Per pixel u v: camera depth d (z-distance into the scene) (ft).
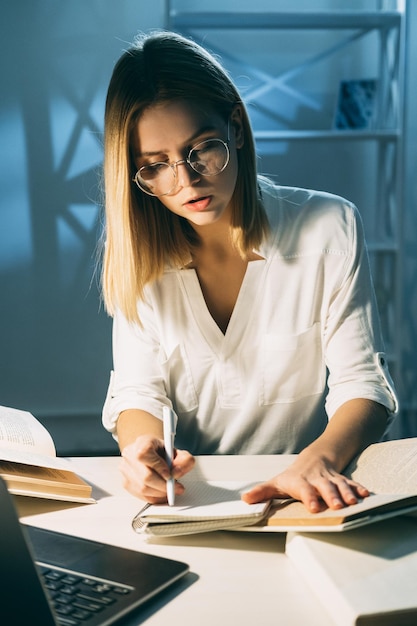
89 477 3.98
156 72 3.71
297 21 11.11
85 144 12.21
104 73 12.05
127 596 2.58
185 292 4.50
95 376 12.67
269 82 11.96
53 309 12.50
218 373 4.63
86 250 12.42
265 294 4.50
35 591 2.20
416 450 3.58
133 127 3.81
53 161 12.20
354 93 11.38
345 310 4.47
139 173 3.86
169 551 3.08
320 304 4.56
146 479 3.36
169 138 3.72
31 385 12.62
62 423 12.69
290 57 12.12
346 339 4.42
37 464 3.64
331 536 2.97
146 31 12.01
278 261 4.47
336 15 10.96
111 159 3.96
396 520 3.15
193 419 4.81
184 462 3.45
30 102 12.04
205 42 11.96
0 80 11.95
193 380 4.67
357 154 12.28
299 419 4.77
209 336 4.55
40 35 11.91
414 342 12.59
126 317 4.50
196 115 3.73
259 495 3.24
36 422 4.39
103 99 12.13
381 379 4.26
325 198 4.65
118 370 4.69
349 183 12.37
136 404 4.38
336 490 3.18
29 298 12.47
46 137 12.15
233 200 4.28
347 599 2.46
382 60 11.71
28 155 12.16
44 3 11.84
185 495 3.47
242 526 3.05
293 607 2.62
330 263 4.49
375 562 2.74
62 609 2.48
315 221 4.54
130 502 3.62
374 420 3.96
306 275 4.49
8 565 2.21
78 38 11.96
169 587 2.75
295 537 2.97
